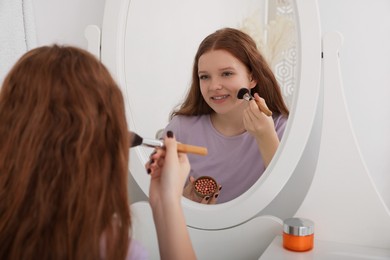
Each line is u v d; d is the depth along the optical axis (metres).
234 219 0.87
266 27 0.84
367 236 0.82
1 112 0.49
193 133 0.90
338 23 0.87
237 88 0.87
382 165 0.87
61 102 0.47
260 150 0.85
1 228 0.47
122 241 0.51
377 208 0.81
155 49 0.92
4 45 0.97
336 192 0.82
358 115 0.88
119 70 0.94
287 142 0.83
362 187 0.81
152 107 0.93
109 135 0.50
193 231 0.90
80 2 1.04
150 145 0.64
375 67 0.86
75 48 0.51
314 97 0.81
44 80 0.47
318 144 0.89
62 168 0.46
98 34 0.95
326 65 0.81
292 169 0.83
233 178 0.88
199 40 0.89
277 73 0.84
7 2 0.96
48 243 0.46
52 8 1.06
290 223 0.79
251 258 0.87
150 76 0.92
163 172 0.62
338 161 0.82
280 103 0.84
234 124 0.87
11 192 0.47
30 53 0.50
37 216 0.46
